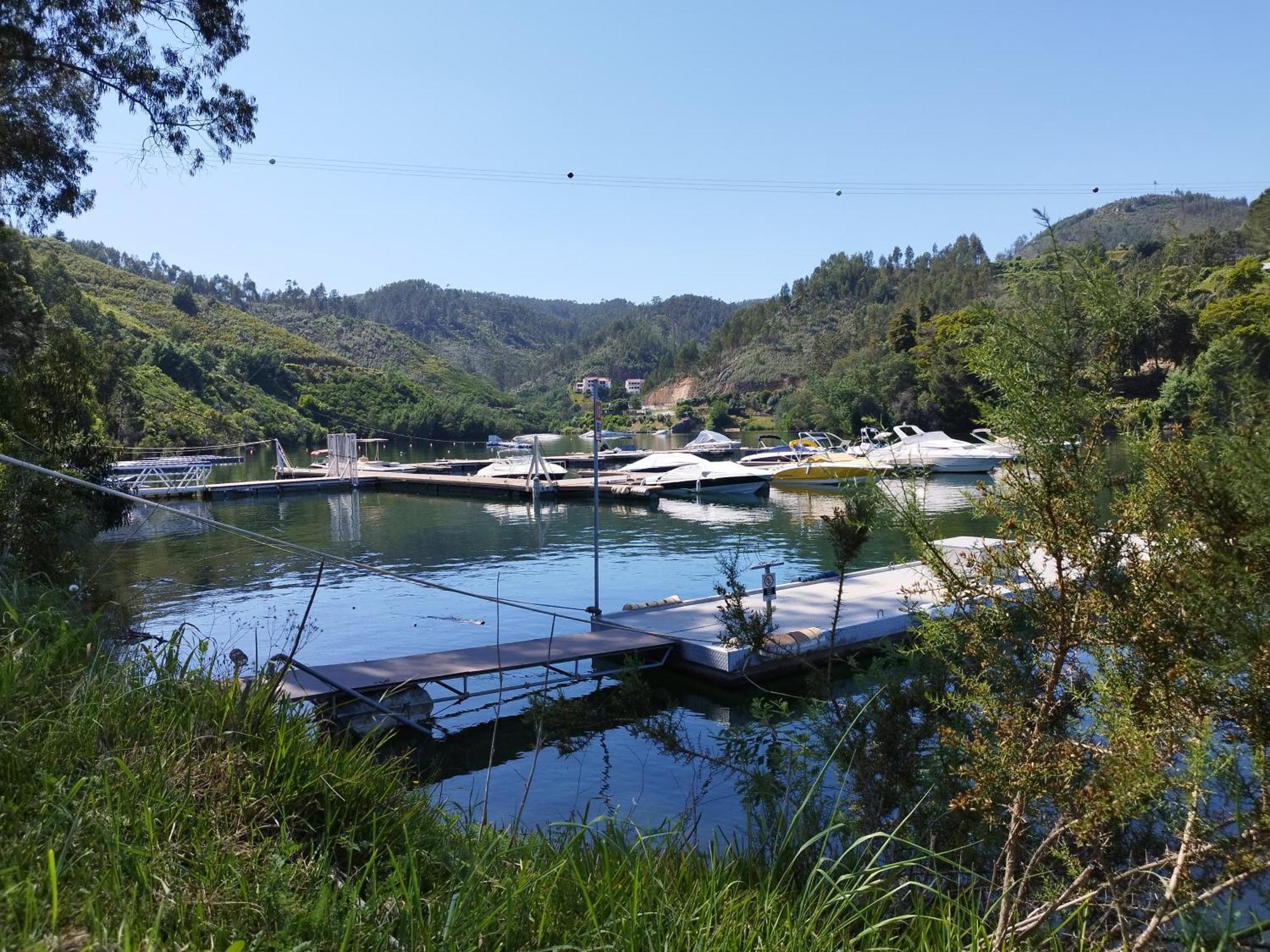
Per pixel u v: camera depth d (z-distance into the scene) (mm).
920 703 4129
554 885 2656
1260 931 2596
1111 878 2588
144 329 99438
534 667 11281
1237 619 2066
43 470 2771
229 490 38062
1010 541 2760
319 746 3061
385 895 2324
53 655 3178
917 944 2834
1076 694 2674
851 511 4383
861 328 125125
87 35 13180
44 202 14898
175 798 2430
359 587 18359
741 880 3219
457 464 52094
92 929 1730
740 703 11141
